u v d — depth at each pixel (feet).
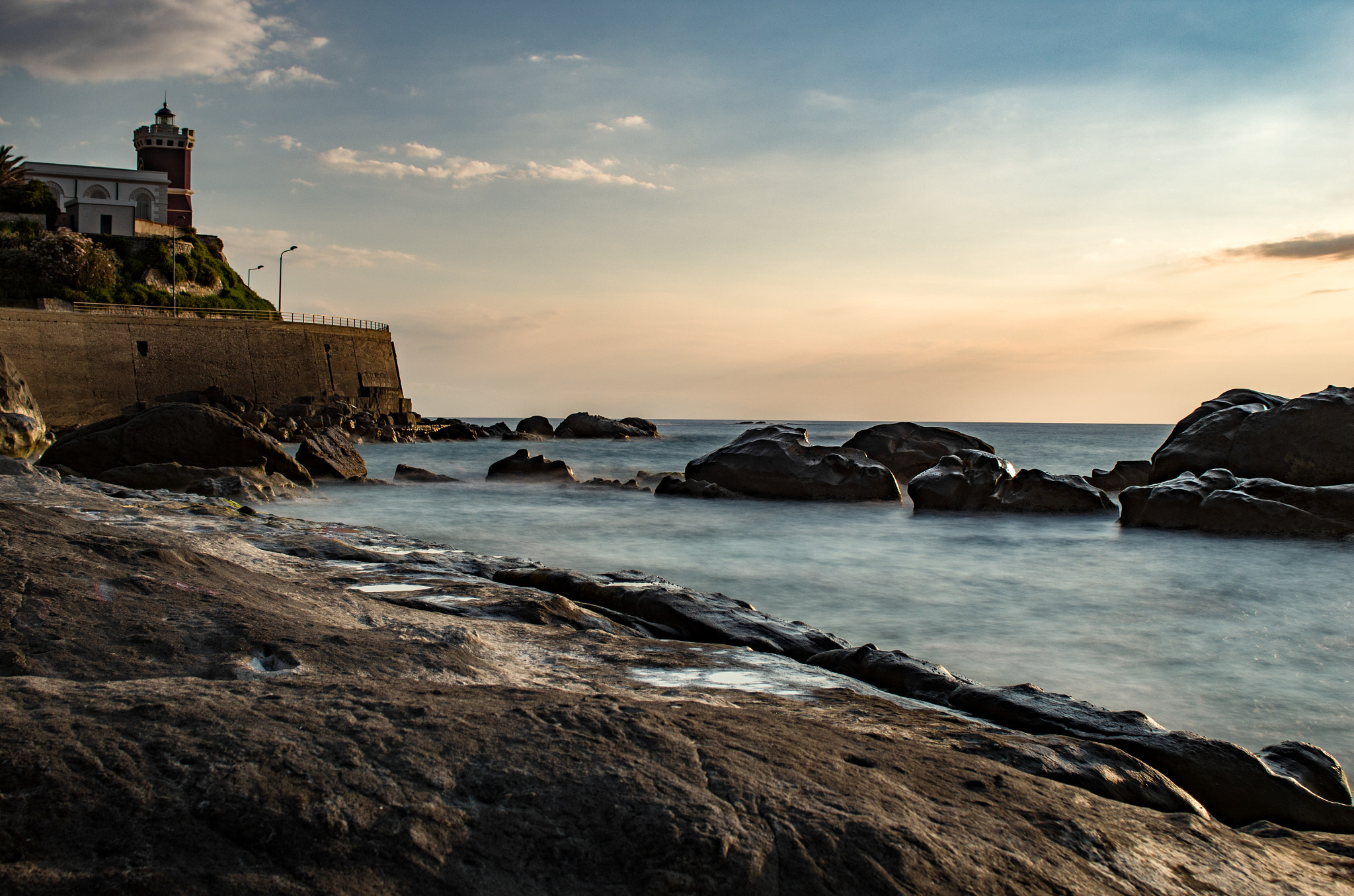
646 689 17.02
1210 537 57.88
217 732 10.16
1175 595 40.22
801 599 39.52
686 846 8.74
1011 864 9.30
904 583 43.14
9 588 15.84
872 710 16.44
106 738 9.78
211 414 79.46
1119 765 14.17
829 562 49.60
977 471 74.79
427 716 11.32
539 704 12.26
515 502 78.89
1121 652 30.12
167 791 8.93
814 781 10.61
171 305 223.92
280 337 208.13
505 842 8.75
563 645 20.81
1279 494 58.08
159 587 17.62
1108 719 17.44
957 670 27.84
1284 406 67.82
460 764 10.06
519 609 24.16
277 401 205.87
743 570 46.93
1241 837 11.58
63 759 9.19
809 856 8.83
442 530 62.23
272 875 7.94
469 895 8.02
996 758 13.78
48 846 8.04
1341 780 17.28
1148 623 34.50
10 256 206.18
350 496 79.51
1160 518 61.46
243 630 15.84
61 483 49.57
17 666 13.07
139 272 227.20
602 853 8.73
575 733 11.20
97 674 13.33
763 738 11.96
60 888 7.52
